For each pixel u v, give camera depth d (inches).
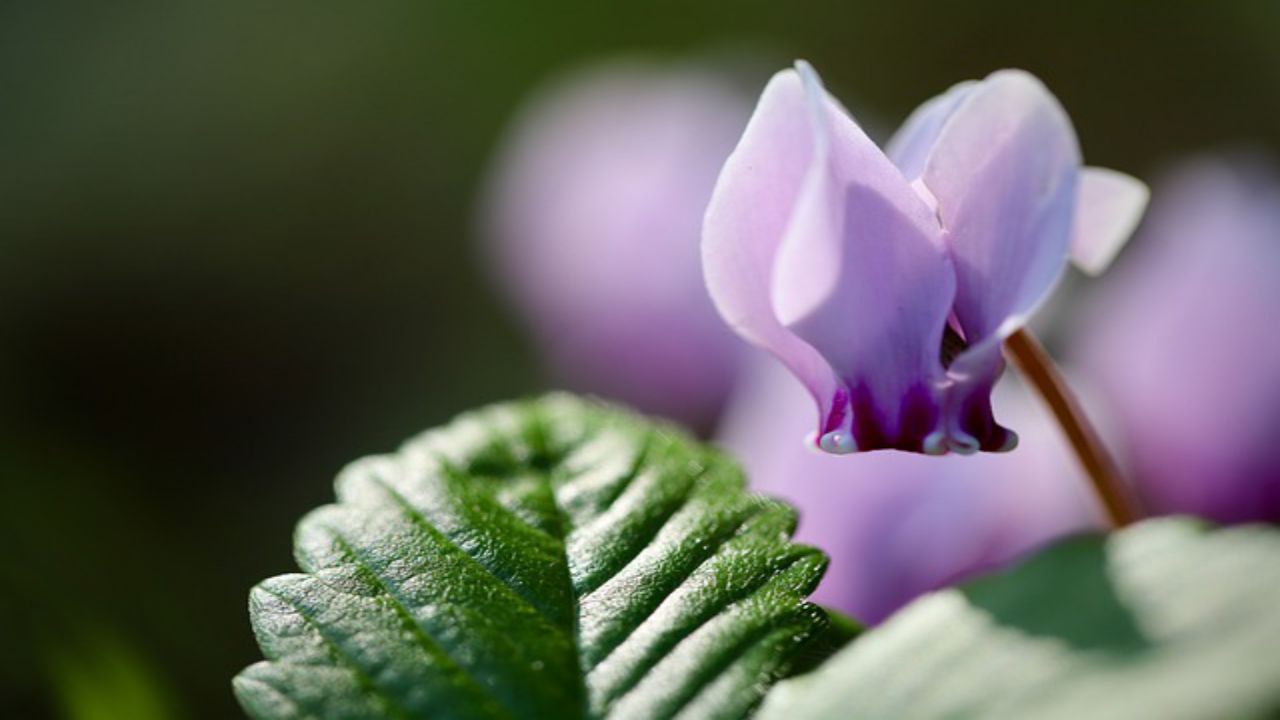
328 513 9.0
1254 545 7.7
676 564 8.7
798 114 8.5
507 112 46.4
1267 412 14.7
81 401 40.8
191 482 37.6
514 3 47.3
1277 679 7.4
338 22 47.9
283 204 44.9
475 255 43.9
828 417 8.7
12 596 17.1
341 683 8.3
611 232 20.8
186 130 45.8
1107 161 43.6
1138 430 15.1
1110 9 43.6
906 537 12.3
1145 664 7.5
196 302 42.9
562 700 8.3
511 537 8.9
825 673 7.9
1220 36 43.1
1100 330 15.7
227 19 47.6
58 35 47.0
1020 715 7.6
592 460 9.2
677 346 20.5
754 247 8.6
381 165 45.9
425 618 8.5
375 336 43.1
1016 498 12.5
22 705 17.3
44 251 42.9
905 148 9.0
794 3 46.2
